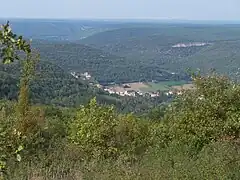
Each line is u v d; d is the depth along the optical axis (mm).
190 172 7902
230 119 10453
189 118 10734
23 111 10789
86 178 8836
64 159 10000
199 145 10383
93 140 10844
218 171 7676
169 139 10859
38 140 10406
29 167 9258
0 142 4492
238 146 9727
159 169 8516
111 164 9773
